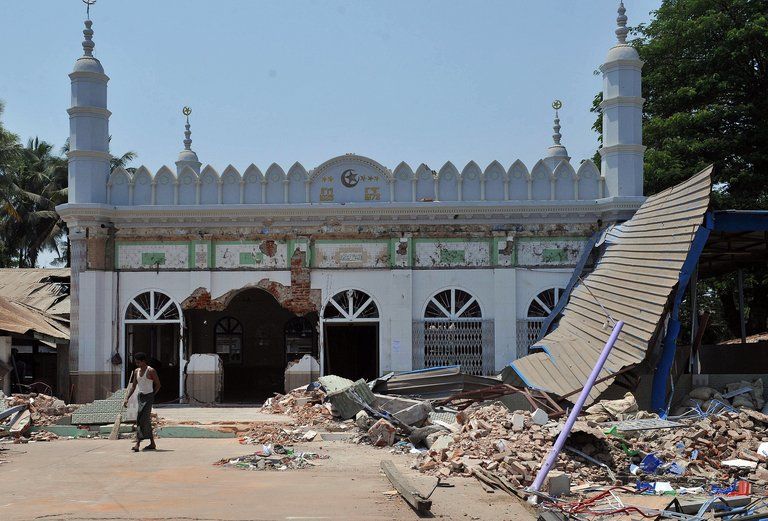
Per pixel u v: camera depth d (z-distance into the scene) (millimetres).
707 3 31328
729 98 31828
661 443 12664
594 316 19438
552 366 18266
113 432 16609
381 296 25516
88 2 26641
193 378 25609
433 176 25766
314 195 25844
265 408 22281
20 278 32500
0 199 44094
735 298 35969
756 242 22391
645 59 32594
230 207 25469
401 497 9766
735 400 17344
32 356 30703
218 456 13789
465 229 25562
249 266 25766
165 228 25828
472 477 11344
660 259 18219
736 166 31141
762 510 9102
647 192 30734
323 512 8898
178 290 25719
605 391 17656
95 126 26016
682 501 9594
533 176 25625
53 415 18469
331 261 25672
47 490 10250
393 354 25266
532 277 25391
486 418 13898
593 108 35219
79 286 25484
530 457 11531
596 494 10148
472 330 25391
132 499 9609
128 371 26141
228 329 34125
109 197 26156
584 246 25250
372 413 17297
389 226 25625
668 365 17406
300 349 34125
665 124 30688
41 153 55969
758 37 29578
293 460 12984
